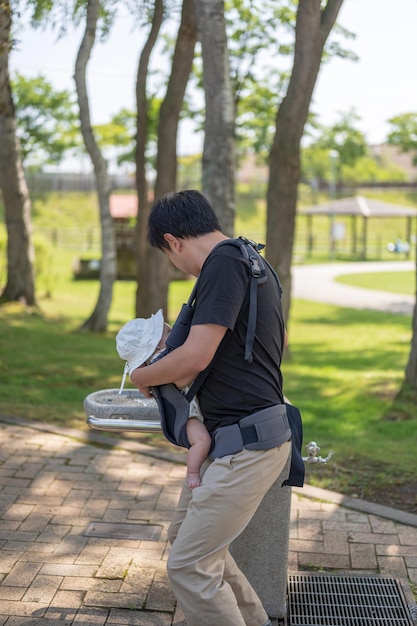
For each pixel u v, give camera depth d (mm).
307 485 4742
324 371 10266
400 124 21781
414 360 7855
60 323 14203
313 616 3191
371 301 23281
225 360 2438
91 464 5062
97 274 25734
